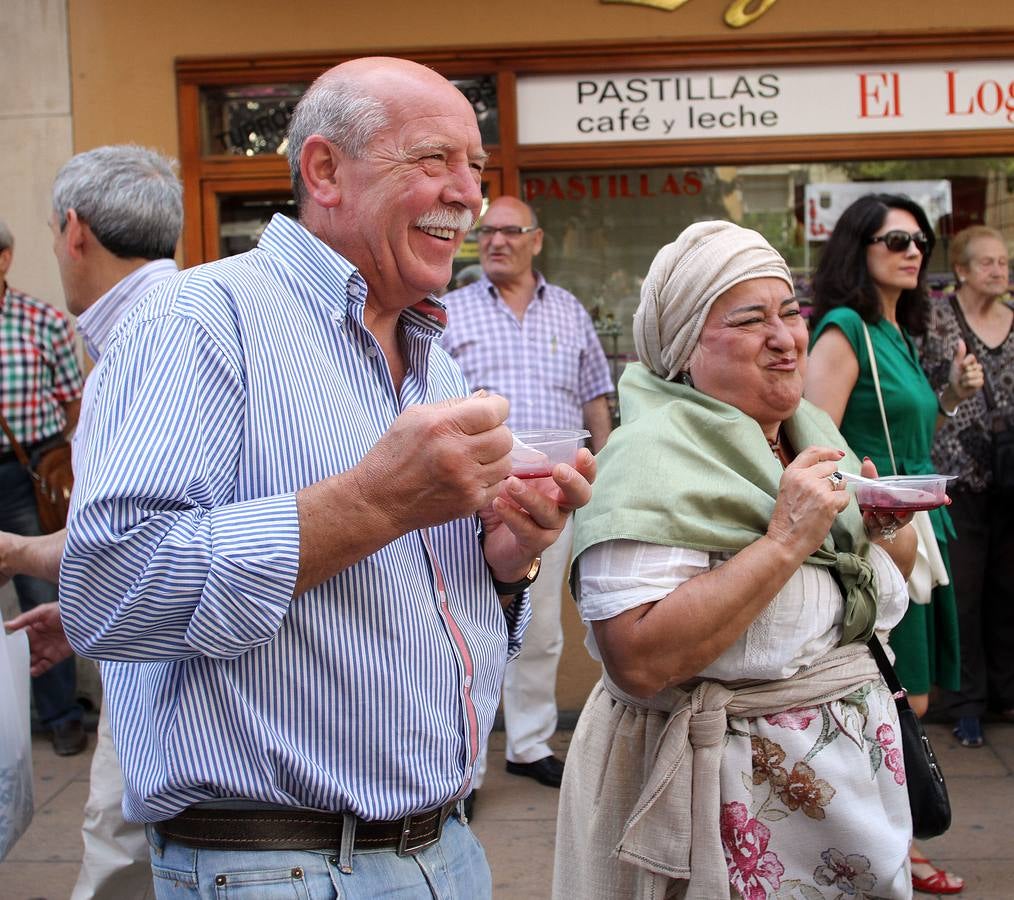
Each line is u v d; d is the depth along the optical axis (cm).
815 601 221
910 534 260
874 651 236
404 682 167
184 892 166
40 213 514
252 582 147
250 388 161
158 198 278
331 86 177
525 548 186
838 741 221
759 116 514
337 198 176
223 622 148
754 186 522
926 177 521
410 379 189
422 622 172
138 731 169
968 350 500
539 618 462
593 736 240
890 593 245
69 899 387
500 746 516
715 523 219
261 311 167
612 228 526
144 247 278
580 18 505
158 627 150
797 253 525
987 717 534
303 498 152
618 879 230
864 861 219
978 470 498
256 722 159
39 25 509
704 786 217
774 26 504
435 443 149
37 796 472
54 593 509
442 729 173
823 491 211
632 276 528
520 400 477
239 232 523
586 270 529
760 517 221
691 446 223
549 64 507
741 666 218
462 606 189
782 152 514
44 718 512
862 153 514
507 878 392
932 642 354
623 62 506
